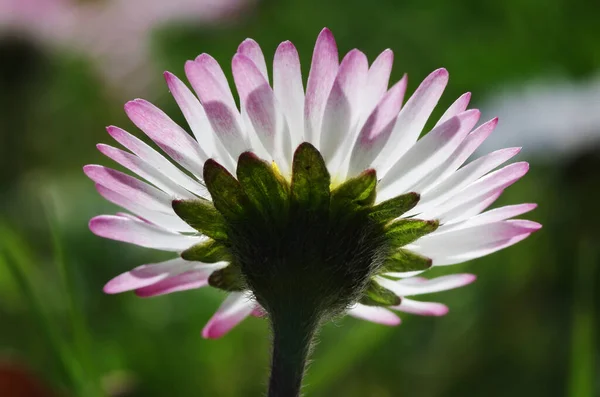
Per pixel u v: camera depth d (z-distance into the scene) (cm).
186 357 15
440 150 9
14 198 19
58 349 11
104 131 22
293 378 9
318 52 9
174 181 9
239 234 9
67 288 12
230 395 15
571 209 16
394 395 15
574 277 16
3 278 14
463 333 16
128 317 15
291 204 9
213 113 9
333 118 9
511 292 16
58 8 21
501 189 9
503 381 15
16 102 20
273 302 9
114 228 9
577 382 11
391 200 9
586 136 16
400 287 10
